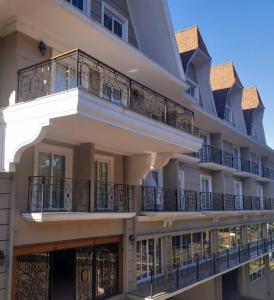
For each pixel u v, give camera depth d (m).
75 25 8.48
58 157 9.29
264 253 22.44
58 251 8.98
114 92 10.20
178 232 14.13
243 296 20.53
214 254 16.00
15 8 7.71
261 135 26.59
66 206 8.98
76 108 6.74
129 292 10.95
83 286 9.58
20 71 7.90
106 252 10.48
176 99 13.70
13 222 7.70
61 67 8.60
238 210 20.14
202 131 18.69
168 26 12.24
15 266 7.82
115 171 11.08
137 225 11.70
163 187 13.72
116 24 11.76
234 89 22.19
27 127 7.34
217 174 18.86
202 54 17.53
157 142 9.54
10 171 7.50
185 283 12.62
